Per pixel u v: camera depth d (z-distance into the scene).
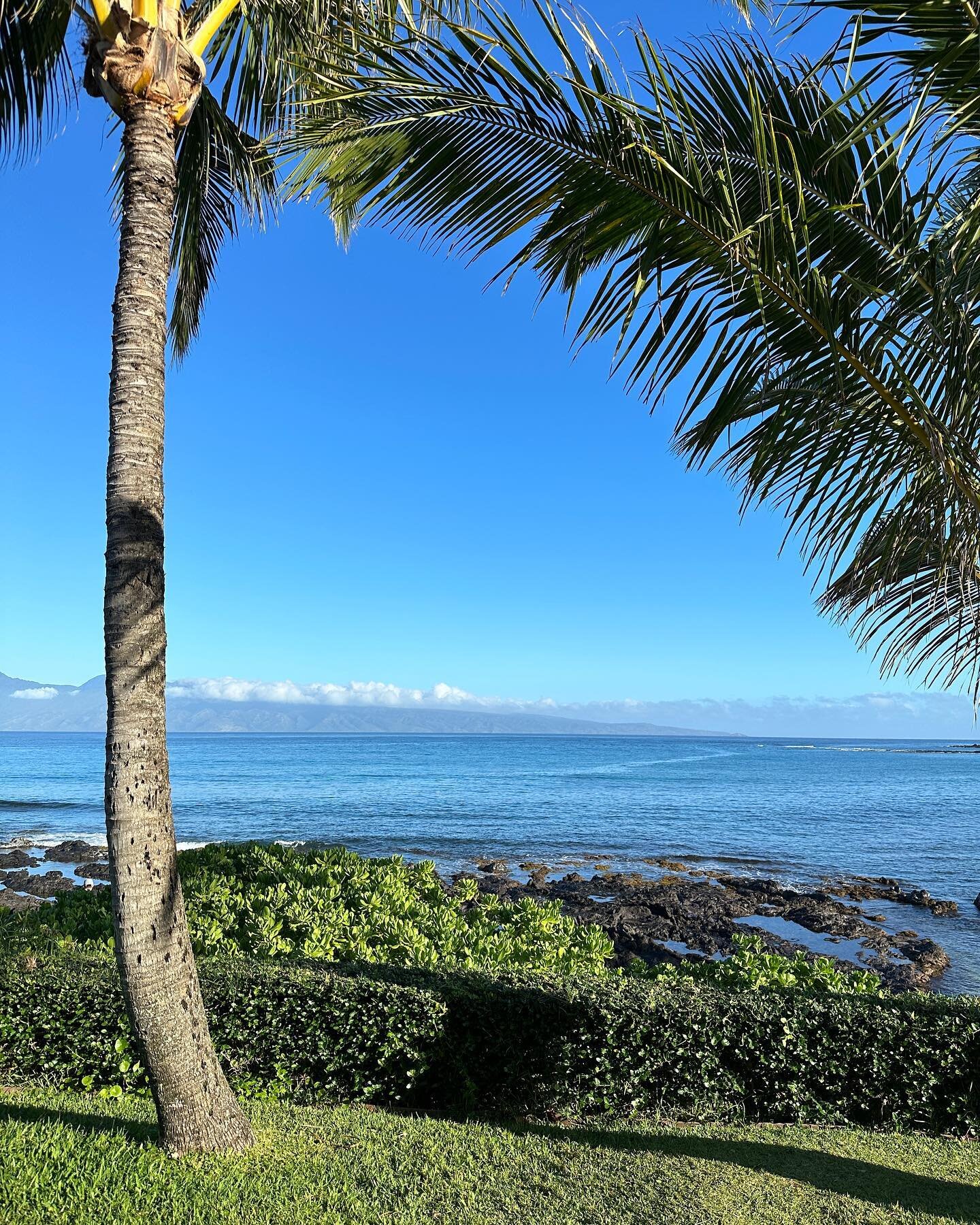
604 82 3.75
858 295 4.02
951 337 3.61
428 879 11.77
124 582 4.27
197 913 8.71
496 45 3.78
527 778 78.38
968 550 4.01
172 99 4.53
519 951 7.91
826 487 4.51
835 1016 5.88
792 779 82.38
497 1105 5.77
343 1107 5.59
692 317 4.29
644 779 79.06
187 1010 4.45
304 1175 4.36
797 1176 4.78
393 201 4.50
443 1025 5.79
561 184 4.16
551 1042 5.80
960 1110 5.70
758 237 3.97
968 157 3.27
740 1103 5.80
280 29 5.71
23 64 6.02
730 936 17.06
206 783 67.69
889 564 4.43
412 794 57.84
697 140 3.81
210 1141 4.47
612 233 4.27
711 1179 4.66
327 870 11.09
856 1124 5.75
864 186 3.77
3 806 47.09
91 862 27.14
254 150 5.93
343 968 6.30
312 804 48.53
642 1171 4.73
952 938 18.61
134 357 4.36
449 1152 4.83
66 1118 4.98
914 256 3.79
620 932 16.20
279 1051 5.77
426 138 4.20
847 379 4.20
